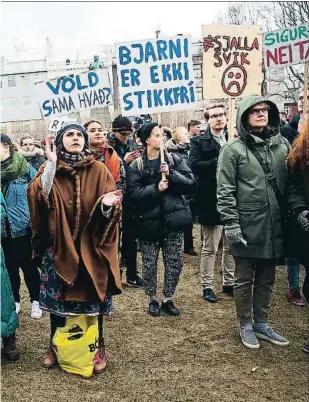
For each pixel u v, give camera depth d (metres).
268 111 3.86
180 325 4.35
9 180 4.21
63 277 3.30
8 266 4.34
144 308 4.78
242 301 3.92
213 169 4.75
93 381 3.45
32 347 3.96
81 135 3.44
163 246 4.54
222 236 5.05
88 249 3.36
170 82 4.57
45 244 3.44
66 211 3.37
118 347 3.95
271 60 5.20
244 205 3.76
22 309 4.80
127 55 4.54
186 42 4.55
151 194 4.29
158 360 3.73
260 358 3.73
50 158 3.24
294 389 3.31
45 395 3.27
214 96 4.86
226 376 3.48
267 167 3.75
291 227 3.74
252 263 3.86
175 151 6.15
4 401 3.20
